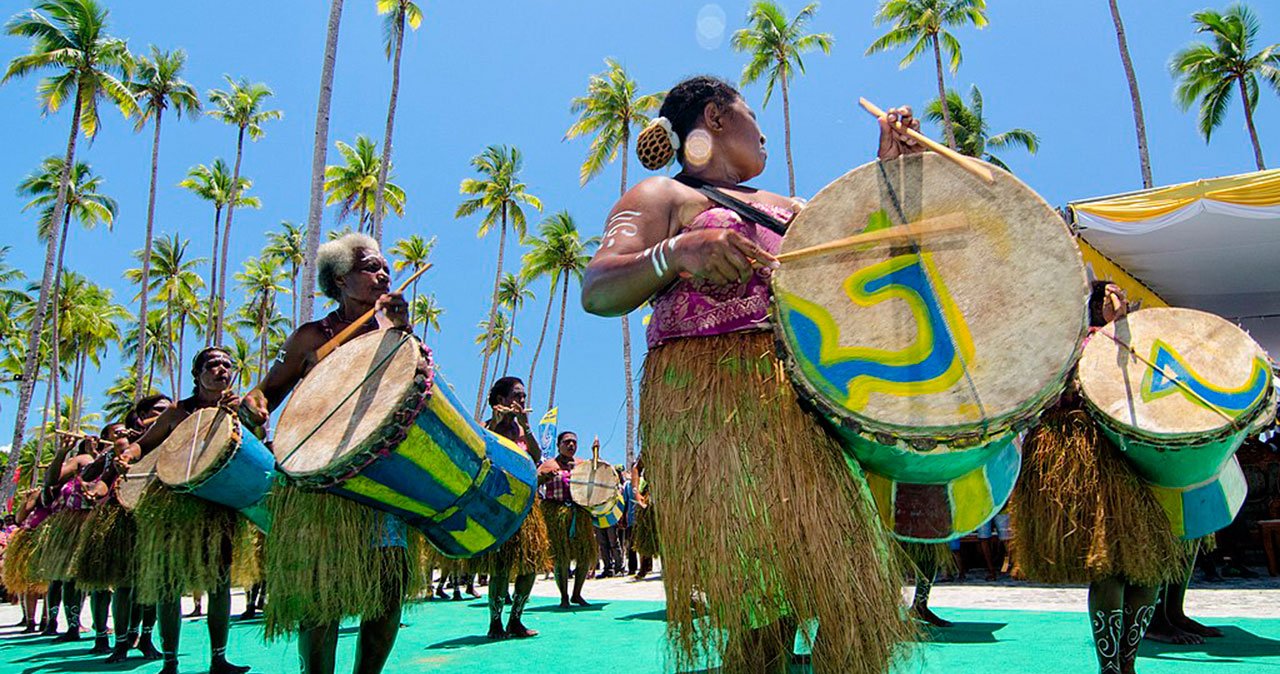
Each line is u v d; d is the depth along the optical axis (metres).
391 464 2.56
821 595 1.59
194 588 4.13
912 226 1.67
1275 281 9.70
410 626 6.69
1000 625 5.24
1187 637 4.24
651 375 1.86
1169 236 8.64
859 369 1.61
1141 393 2.88
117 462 5.34
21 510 7.89
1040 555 3.04
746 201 2.05
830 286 1.67
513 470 3.15
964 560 9.93
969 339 1.59
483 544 3.01
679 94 2.19
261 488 4.11
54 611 7.58
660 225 1.93
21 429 27.91
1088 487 2.95
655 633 5.80
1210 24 26.73
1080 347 1.54
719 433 1.71
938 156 1.71
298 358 3.26
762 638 1.71
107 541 5.14
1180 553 2.97
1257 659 3.73
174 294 50.34
